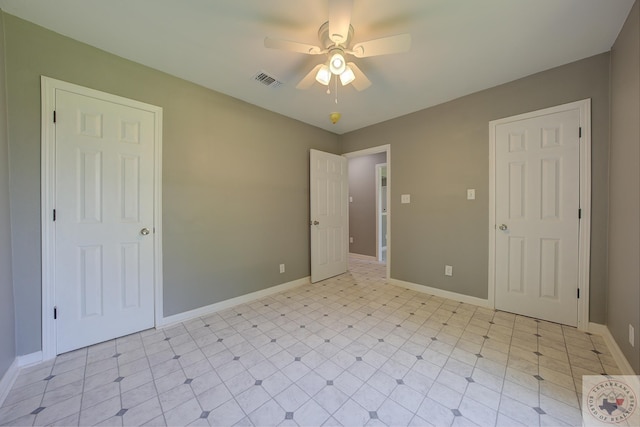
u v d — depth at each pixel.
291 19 1.67
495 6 1.55
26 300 1.71
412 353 1.86
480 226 2.71
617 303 1.81
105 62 1.99
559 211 2.26
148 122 2.21
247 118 2.91
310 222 3.62
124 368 1.70
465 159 2.80
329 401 1.41
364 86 2.04
